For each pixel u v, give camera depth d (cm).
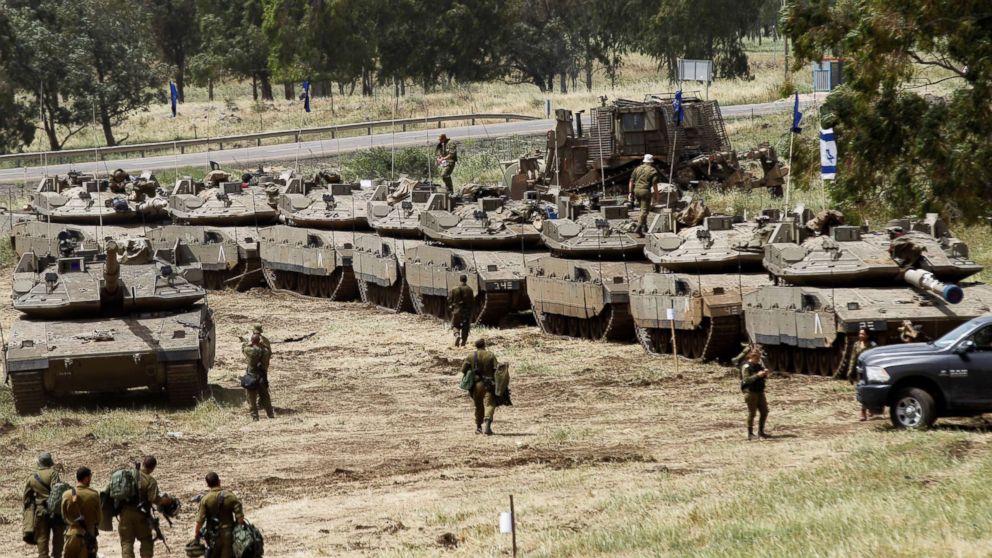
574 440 8806
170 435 9356
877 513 5669
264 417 10150
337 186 18612
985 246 15950
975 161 14188
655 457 8031
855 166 15075
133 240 11512
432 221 15350
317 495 7538
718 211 17762
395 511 7000
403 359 12912
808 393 10138
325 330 15050
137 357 10144
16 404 10212
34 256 12056
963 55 14062
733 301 11400
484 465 8106
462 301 13412
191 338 10406
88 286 10931
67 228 19400
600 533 5953
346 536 6506
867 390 8100
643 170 13875
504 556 5734
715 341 11525
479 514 6731
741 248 12094
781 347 11162
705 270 12444
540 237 14938
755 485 6744
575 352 12775
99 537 7025
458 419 9875
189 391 10456
